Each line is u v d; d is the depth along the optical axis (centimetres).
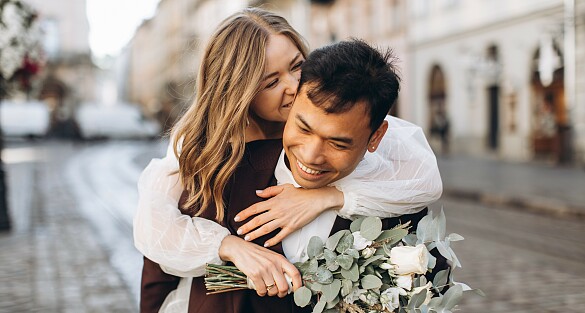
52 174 1697
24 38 740
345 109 141
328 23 3484
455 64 2505
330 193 167
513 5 2138
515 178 1485
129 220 918
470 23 2386
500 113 2245
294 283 156
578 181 1381
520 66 2123
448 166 1914
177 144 176
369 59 144
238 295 166
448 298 156
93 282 566
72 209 1034
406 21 2833
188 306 177
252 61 166
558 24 1881
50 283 561
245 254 161
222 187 167
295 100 149
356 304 157
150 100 8338
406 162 177
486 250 711
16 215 961
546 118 2027
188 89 205
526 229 859
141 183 177
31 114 3609
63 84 5050
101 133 3525
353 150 148
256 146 175
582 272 607
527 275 595
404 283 154
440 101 2661
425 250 152
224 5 4862
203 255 165
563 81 1956
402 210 170
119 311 482
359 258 157
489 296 526
